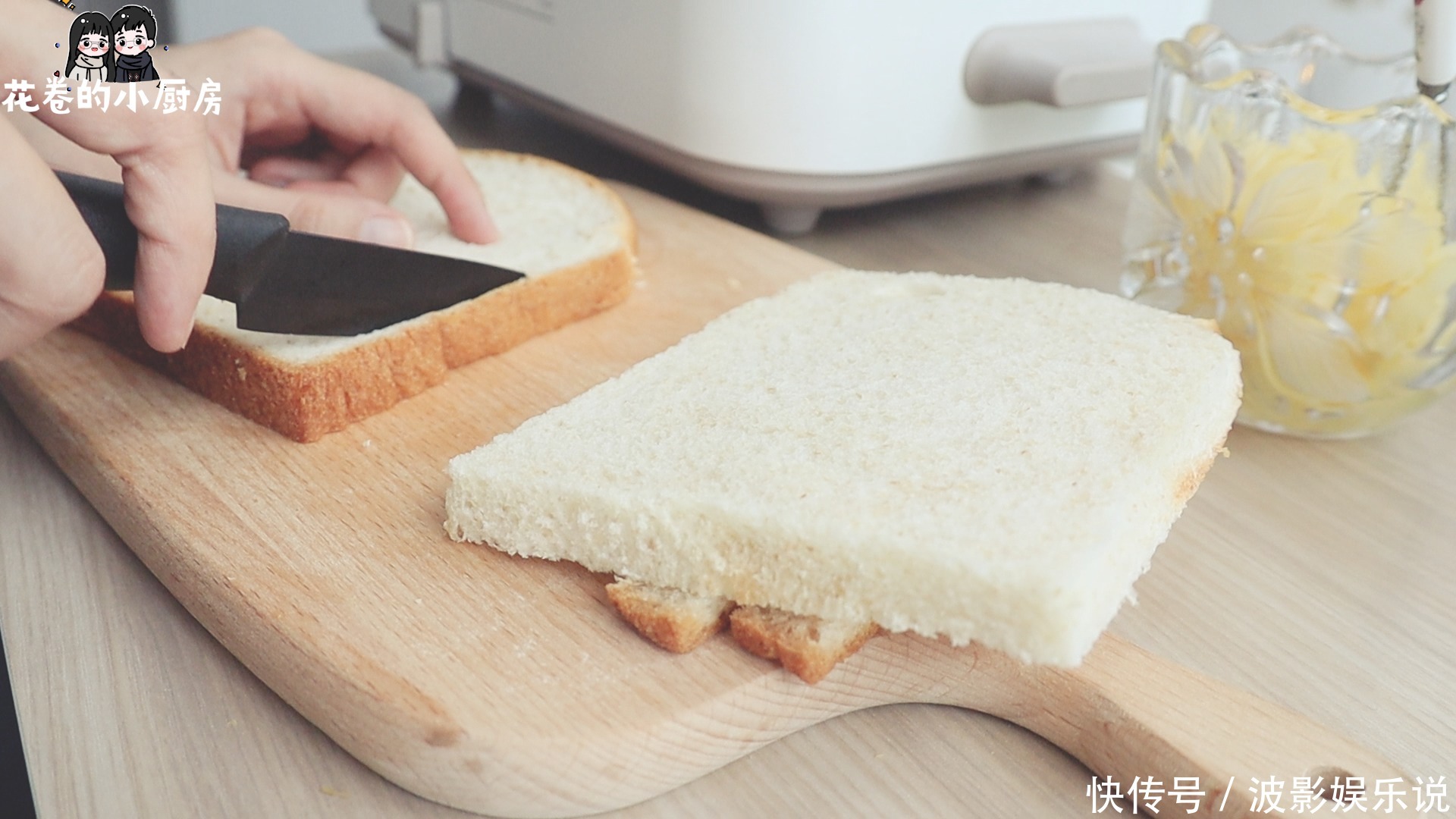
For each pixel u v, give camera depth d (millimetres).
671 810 283
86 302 301
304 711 291
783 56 409
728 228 439
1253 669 304
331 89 395
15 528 330
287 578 302
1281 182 341
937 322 361
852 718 301
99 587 316
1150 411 318
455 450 341
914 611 282
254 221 319
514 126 551
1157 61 375
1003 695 296
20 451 356
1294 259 344
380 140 399
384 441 343
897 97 419
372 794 282
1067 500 292
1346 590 324
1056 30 433
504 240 399
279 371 334
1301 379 355
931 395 328
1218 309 361
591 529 302
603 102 456
